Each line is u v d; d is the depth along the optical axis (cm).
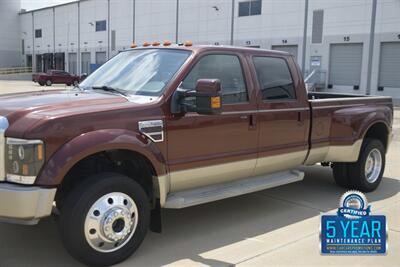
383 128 738
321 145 639
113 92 493
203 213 593
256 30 4056
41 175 381
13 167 385
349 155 668
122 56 571
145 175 464
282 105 580
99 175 413
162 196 459
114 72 537
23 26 7575
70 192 407
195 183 501
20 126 386
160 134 453
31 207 379
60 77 4784
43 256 446
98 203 405
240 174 547
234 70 538
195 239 500
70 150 388
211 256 455
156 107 452
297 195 690
